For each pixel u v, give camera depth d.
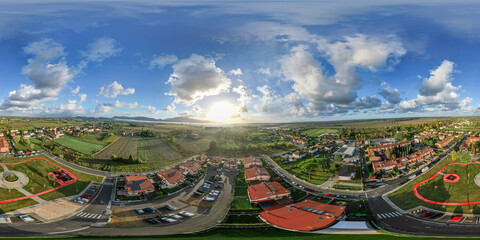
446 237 54.75
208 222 71.06
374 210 78.69
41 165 108.00
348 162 139.50
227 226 68.00
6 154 114.25
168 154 161.62
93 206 81.00
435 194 84.50
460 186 86.38
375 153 147.25
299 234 59.94
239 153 175.75
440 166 109.06
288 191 94.00
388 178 108.81
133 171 122.38
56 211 74.50
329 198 90.56
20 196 81.00
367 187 100.25
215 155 167.50
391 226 65.44
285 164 143.38
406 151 147.12
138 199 88.94
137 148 172.00
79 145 155.75
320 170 125.19
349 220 71.06
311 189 100.94
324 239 54.19
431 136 191.12
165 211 78.81
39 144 140.50
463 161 104.94
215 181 112.44
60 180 98.12
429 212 73.25
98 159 133.38
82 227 64.69
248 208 82.56
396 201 84.75
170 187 102.56
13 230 60.31
